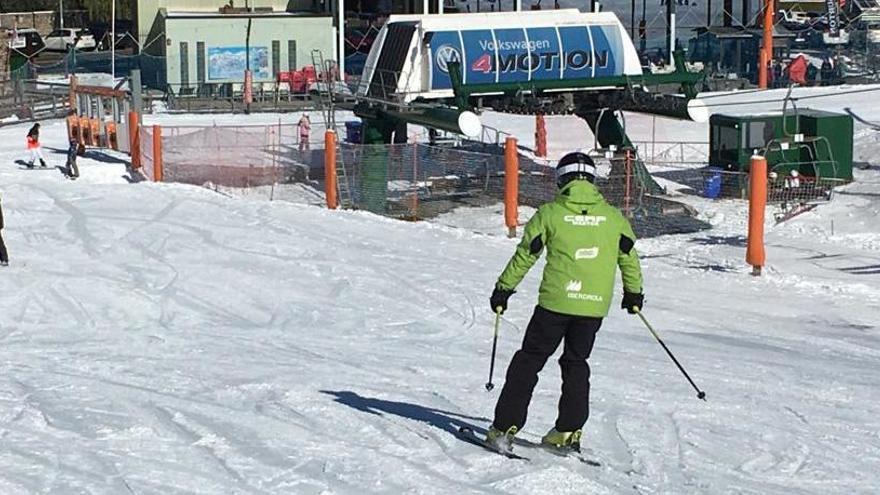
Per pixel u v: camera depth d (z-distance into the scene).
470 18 29.00
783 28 58.38
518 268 7.29
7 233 20.77
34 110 43.00
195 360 11.78
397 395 9.75
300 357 12.10
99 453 7.72
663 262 20.42
